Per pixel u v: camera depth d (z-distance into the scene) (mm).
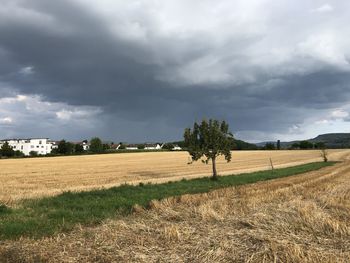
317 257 8766
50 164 70000
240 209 15367
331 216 13984
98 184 34969
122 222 12625
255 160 87062
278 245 9531
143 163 72875
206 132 36469
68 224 13250
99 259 9039
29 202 19203
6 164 70188
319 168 56156
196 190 26141
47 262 8875
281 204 16547
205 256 9141
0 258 9195
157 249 9719
